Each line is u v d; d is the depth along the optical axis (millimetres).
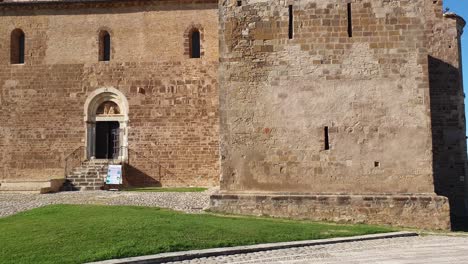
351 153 18234
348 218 17781
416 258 11273
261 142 18656
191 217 16250
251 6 19219
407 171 18031
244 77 18984
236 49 19141
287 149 18516
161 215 16188
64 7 30422
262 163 18578
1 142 30109
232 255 11711
